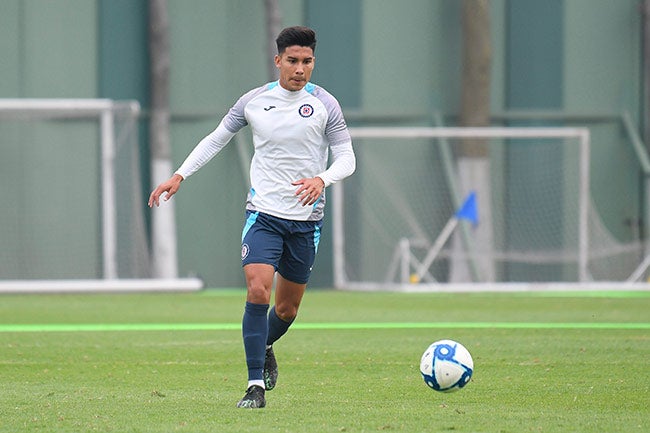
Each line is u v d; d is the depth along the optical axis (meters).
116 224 70.31
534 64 80.19
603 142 81.06
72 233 74.12
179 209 76.25
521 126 80.25
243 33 77.06
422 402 23.81
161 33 74.75
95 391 25.66
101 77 74.75
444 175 78.69
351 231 78.12
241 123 23.92
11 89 73.44
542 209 79.69
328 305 55.97
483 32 78.38
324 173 23.09
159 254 75.00
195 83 76.56
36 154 73.62
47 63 73.94
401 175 78.69
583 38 80.56
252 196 23.50
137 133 75.12
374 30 78.56
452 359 23.00
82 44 74.44
